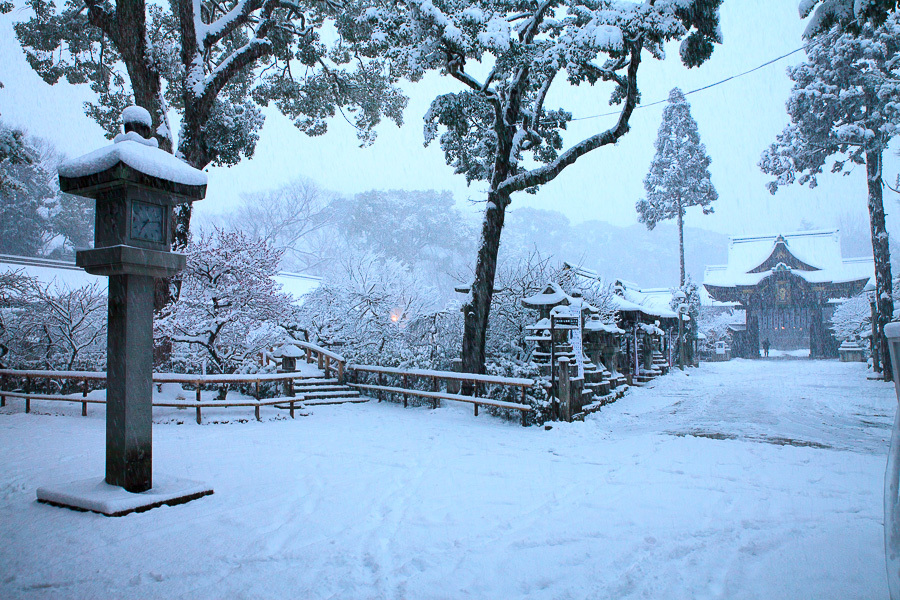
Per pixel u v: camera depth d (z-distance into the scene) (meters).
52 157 48.44
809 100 24.38
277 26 17.52
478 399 11.52
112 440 5.55
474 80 12.83
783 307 54.97
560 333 11.58
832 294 51.75
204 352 12.95
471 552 4.18
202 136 15.16
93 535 4.52
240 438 9.02
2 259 23.22
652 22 10.66
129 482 5.39
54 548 4.25
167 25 20.61
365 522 4.89
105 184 5.35
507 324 17.17
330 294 21.92
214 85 15.05
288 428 10.12
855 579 3.65
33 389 13.38
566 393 10.38
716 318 54.62
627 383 20.12
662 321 29.44
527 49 11.67
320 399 13.89
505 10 12.47
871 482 6.26
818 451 8.03
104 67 20.75
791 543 4.34
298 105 21.25
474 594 3.49
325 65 20.11
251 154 18.83
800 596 3.43
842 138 23.77
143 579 3.71
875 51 23.33
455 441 8.93
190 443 8.54
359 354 16.03
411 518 4.99
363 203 62.69
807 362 41.03
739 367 34.69
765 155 28.39
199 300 12.43
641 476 6.57
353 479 6.43
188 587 3.60
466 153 16.02
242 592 3.52
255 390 12.42
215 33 15.48
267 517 5.02
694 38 11.30
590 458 7.59
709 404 14.70
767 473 6.70
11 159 15.61
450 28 11.09
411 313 23.64
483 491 5.92
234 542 4.38
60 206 43.88
